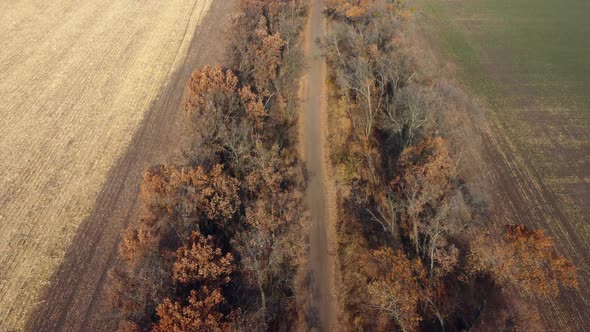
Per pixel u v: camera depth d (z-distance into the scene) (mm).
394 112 69875
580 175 67562
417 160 57531
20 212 62625
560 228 59562
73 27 112312
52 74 94125
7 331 49250
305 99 89688
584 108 82500
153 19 116438
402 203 53906
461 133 73250
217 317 38469
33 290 53125
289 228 59031
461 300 48281
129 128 78625
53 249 57812
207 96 62219
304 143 79188
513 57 100500
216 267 42000
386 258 46281
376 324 50469
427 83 76938
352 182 70000
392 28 88562
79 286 53531
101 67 96438
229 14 105688
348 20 100938
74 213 62719
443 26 114438
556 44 105438
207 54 100625
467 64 97688
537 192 64938
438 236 46625
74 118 81125
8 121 80375
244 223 55656
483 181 66250
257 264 47125
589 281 52688
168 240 50250
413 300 42219
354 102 83250
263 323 47938
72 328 49375
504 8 124188
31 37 107750
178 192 49969
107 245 58344
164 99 86125
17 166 70500
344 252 59750
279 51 82938
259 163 61438
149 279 41875
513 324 46562
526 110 82375
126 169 70062
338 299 54812
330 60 98625
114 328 46438
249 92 68375
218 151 59812
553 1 127688
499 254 40000
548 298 50406
